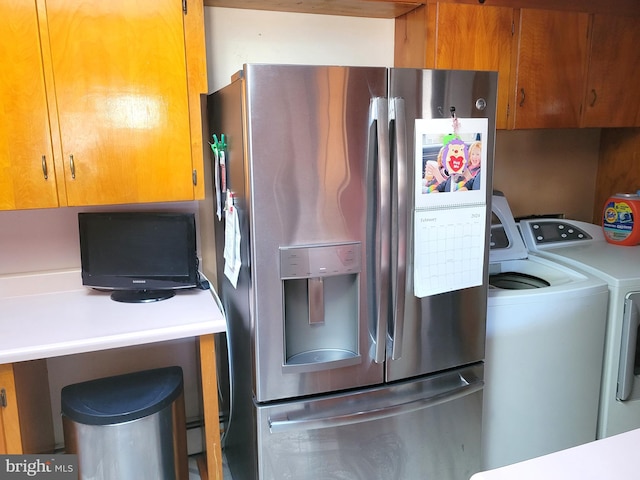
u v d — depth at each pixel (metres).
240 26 2.21
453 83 1.65
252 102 1.45
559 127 2.45
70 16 1.63
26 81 1.62
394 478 1.84
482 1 2.19
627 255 2.43
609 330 2.19
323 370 1.66
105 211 2.10
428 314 1.77
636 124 2.61
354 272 1.62
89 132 1.71
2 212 1.98
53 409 2.18
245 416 1.81
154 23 1.72
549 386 2.14
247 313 1.64
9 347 1.50
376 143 1.57
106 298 1.97
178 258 1.95
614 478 0.91
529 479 0.90
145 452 1.71
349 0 2.08
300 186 1.53
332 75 1.50
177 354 2.34
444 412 1.87
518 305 2.02
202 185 1.88
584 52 2.41
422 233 1.69
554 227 2.65
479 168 1.75
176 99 1.78
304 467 1.70
